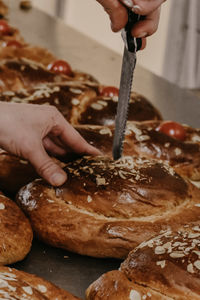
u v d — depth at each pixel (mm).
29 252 1399
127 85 1440
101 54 3387
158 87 2801
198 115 2471
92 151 1582
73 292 1267
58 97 1906
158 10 1296
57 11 6582
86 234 1371
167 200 1405
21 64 2238
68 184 1452
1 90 2125
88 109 1941
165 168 1486
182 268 1102
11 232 1336
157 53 5387
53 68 2389
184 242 1172
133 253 1190
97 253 1380
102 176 1433
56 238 1394
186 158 1765
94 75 2984
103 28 6043
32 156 1437
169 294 1083
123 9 1251
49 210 1430
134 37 1325
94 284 1176
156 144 1760
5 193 1712
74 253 1407
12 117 1416
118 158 1543
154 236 1249
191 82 4980
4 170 1679
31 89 1944
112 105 1966
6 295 1030
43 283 1138
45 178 1452
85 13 6234
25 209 1479
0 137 1426
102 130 1749
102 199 1400
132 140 1762
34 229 1438
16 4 4453
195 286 1071
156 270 1114
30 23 3977
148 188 1402
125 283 1134
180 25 4895
